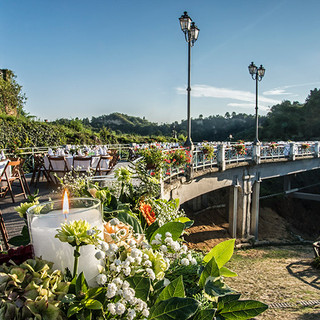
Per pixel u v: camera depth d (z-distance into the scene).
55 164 8.48
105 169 8.98
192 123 101.25
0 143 17.42
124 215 1.26
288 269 11.28
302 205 27.14
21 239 1.16
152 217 1.48
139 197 1.67
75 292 0.77
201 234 16.44
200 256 1.23
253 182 16.94
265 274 10.43
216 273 0.96
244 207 16.47
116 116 105.62
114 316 0.74
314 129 60.88
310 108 63.62
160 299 0.79
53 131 22.70
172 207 1.81
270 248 16.48
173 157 9.15
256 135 16.41
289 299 7.43
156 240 1.04
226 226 18.42
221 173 14.06
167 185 8.27
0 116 19.81
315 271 10.94
